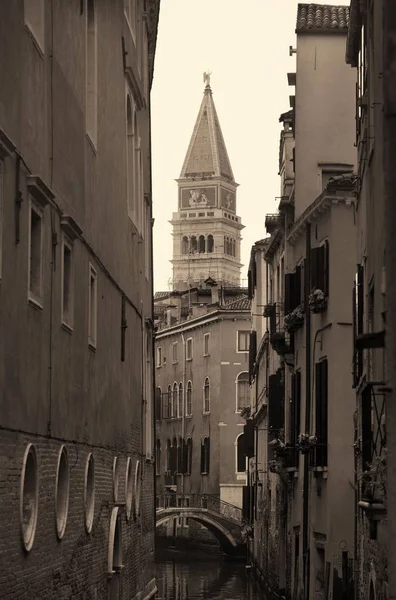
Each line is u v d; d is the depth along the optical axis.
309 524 42.88
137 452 38.91
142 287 40.94
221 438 107.94
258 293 77.62
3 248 18.64
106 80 30.72
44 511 21.95
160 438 121.31
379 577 24.08
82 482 26.53
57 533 23.30
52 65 22.72
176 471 116.25
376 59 23.27
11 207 19.16
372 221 25.36
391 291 15.91
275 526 58.91
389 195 16.06
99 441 29.36
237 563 94.69
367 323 27.81
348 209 39.81
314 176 46.34
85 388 27.05
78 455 25.88
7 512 18.95
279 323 56.09
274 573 58.56
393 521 15.81
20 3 19.75
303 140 46.44
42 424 21.78
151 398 44.97
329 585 38.41
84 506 26.66
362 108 29.52
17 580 19.66
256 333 78.75
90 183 27.88
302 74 46.47
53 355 22.92
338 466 39.03
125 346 35.16
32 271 21.66
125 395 35.22
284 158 55.28
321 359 40.66
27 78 20.38
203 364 111.50
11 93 19.03
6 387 18.89
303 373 45.28
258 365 75.69
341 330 39.53
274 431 55.88
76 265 25.70
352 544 38.66
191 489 112.88
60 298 23.64
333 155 46.34
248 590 70.56
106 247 30.77
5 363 18.81
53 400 22.88
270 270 64.38
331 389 39.50
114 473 32.25
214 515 99.62
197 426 112.44
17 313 19.67
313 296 40.25
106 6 30.61
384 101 16.23
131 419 37.03
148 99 44.38
